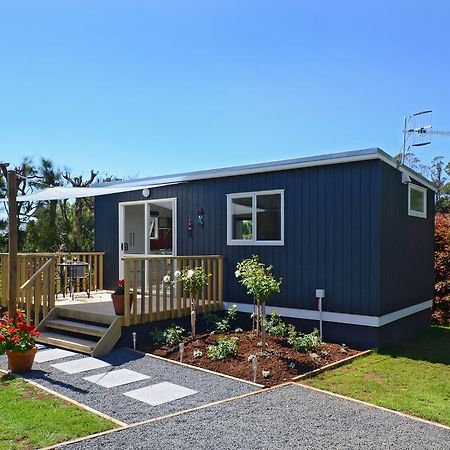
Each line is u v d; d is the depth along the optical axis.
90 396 5.25
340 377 6.09
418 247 9.80
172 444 3.88
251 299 9.13
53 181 18.12
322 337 8.18
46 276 8.70
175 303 9.38
